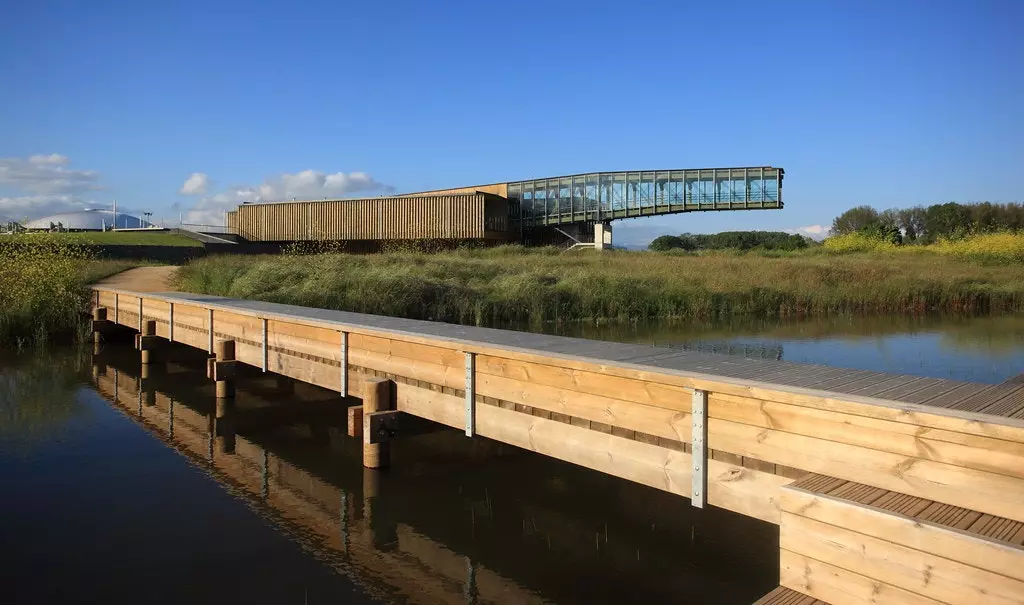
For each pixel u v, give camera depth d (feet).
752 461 11.58
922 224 226.17
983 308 62.34
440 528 16.49
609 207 140.87
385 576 14.05
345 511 17.43
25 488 18.66
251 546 15.33
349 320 24.56
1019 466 8.41
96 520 16.58
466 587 13.65
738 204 136.05
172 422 25.59
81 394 30.04
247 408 27.68
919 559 8.39
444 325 23.15
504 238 141.18
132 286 58.39
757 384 11.39
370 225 136.56
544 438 15.51
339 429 24.84
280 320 25.63
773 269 75.46
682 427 12.67
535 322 52.49
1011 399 10.25
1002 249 113.39
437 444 22.72
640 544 15.67
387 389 20.38
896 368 33.04
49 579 13.67
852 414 10.14
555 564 14.69
